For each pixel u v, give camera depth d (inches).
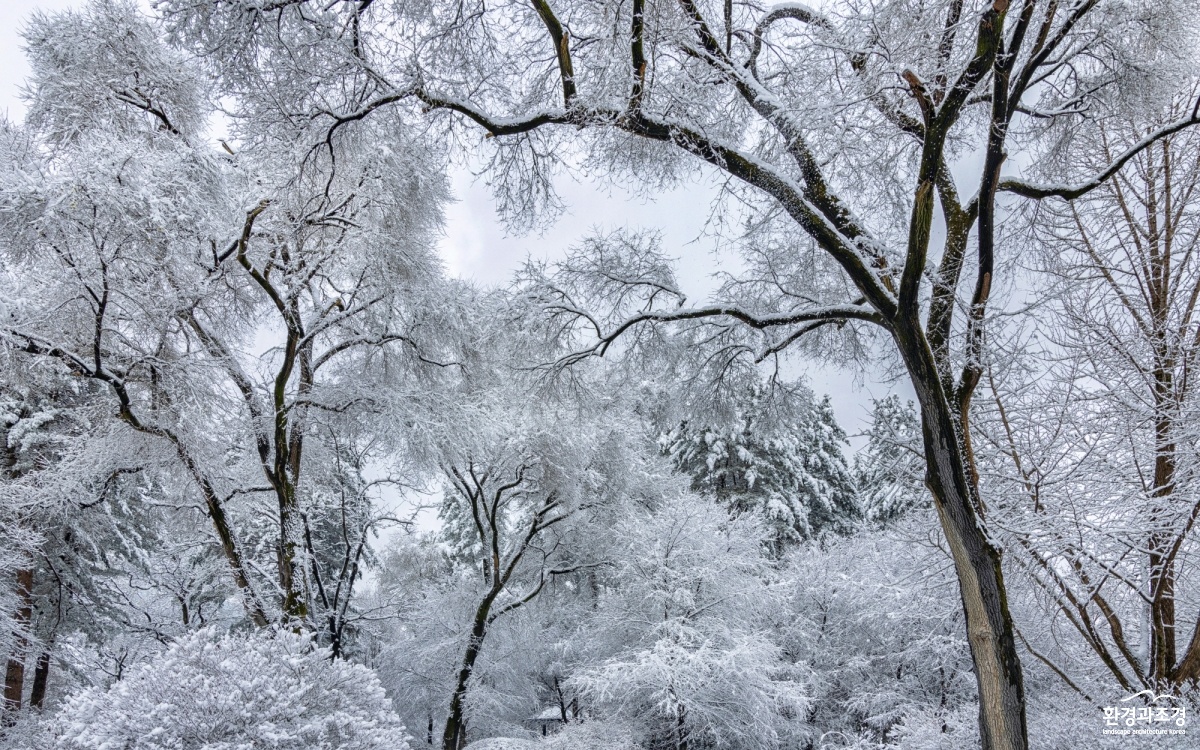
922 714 286.0
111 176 215.6
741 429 743.1
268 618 291.7
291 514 307.3
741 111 203.5
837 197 170.7
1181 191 218.4
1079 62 188.5
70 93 261.0
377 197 305.3
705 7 184.4
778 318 199.9
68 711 127.8
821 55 151.2
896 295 175.8
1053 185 191.8
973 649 150.7
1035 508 202.4
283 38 195.3
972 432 231.3
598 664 413.4
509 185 222.8
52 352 240.7
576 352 247.3
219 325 323.0
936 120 145.5
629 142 200.5
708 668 361.1
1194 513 191.0
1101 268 218.8
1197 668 192.4
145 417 277.0
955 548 155.9
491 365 373.7
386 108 223.1
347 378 343.6
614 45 156.3
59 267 236.7
